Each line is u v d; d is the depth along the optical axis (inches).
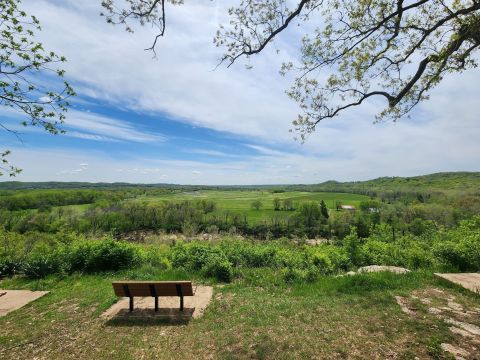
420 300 251.4
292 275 347.6
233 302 272.7
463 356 163.2
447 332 191.6
